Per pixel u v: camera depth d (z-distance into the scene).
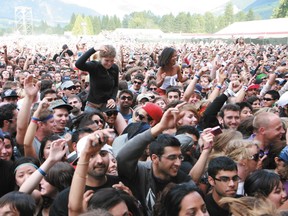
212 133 2.94
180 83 6.61
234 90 5.68
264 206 2.28
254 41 34.78
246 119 3.97
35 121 3.32
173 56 5.94
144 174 2.71
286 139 3.31
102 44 4.43
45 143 3.24
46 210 2.78
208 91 6.80
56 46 30.62
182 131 3.46
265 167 3.37
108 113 4.15
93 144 2.26
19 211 2.23
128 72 8.29
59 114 3.85
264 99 5.59
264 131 3.43
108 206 2.15
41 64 11.77
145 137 2.56
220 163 2.58
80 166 2.28
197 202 2.23
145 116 3.50
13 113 3.87
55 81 8.26
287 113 4.52
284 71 9.60
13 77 8.72
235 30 42.94
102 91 4.52
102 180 2.59
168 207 2.28
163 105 4.82
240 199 2.35
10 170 2.97
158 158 2.62
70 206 2.28
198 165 2.88
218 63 7.00
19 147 3.56
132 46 32.25
